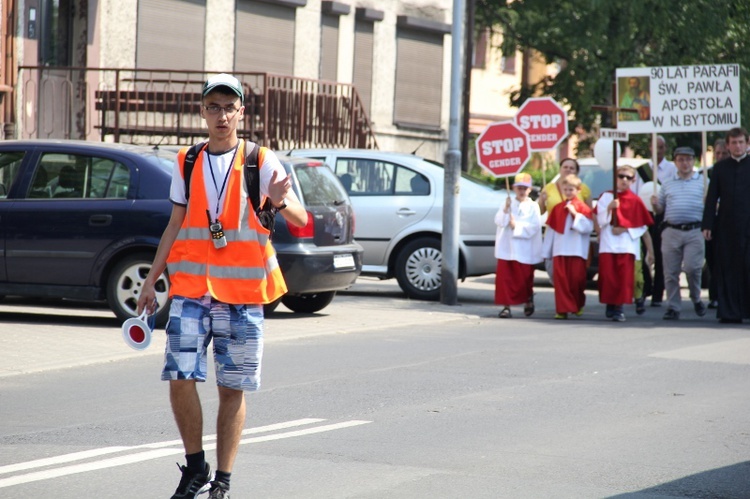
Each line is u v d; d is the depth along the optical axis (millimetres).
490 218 28516
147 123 35938
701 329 24000
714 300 28688
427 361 18812
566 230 25828
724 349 20641
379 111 48688
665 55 56625
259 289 9891
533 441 12914
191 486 9961
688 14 54281
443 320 24906
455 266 27891
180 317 9867
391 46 49156
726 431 13586
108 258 21531
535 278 38219
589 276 33344
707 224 25344
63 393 15602
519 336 22375
